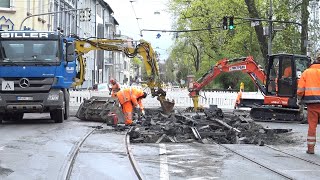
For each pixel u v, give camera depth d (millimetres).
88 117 19281
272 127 18641
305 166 9531
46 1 42156
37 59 16984
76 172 8570
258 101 27438
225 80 52656
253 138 13961
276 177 8398
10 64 16750
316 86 11023
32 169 8703
